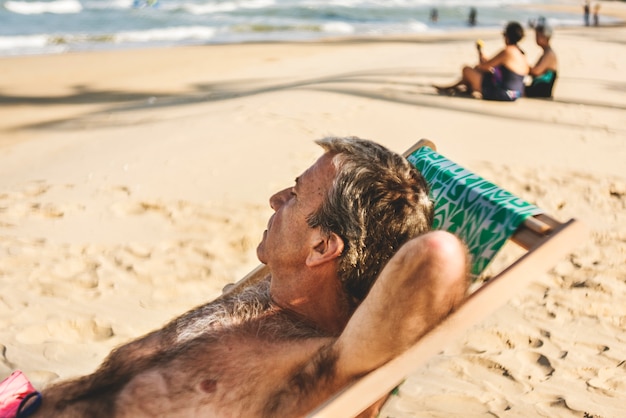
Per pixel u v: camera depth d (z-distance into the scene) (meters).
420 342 1.18
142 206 4.91
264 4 34.91
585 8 34.50
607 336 3.13
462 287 1.18
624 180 5.54
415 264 1.14
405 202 1.37
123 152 6.23
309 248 1.38
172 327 1.44
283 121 7.18
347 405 1.17
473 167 5.82
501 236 1.64
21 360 2.94
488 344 3.01
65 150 6.57
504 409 2.54
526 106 8.23
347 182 1.36
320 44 18.91
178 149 6.21
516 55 8.49
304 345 1.30
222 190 5.17
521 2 51.06
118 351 1.44
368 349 1.17
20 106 9.38
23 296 3.54
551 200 5.09
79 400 1.38
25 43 19.34
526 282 1.28
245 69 13.33
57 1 29.80
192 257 4.10
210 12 30.86
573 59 13.20
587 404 2.59
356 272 1.36
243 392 1.27
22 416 1.40
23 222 4.64
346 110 7.78
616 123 7.46
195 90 10.81
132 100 10.05
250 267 4.01
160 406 1.29
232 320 1.37
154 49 17.12
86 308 3.44
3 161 6.25
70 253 4.13
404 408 2.52
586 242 4.25
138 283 3.75
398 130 7.00
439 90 9.02
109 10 28.89
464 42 19.66
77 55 15.55
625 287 3.62
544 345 3.02
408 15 35.38
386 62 13.25
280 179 5.41
